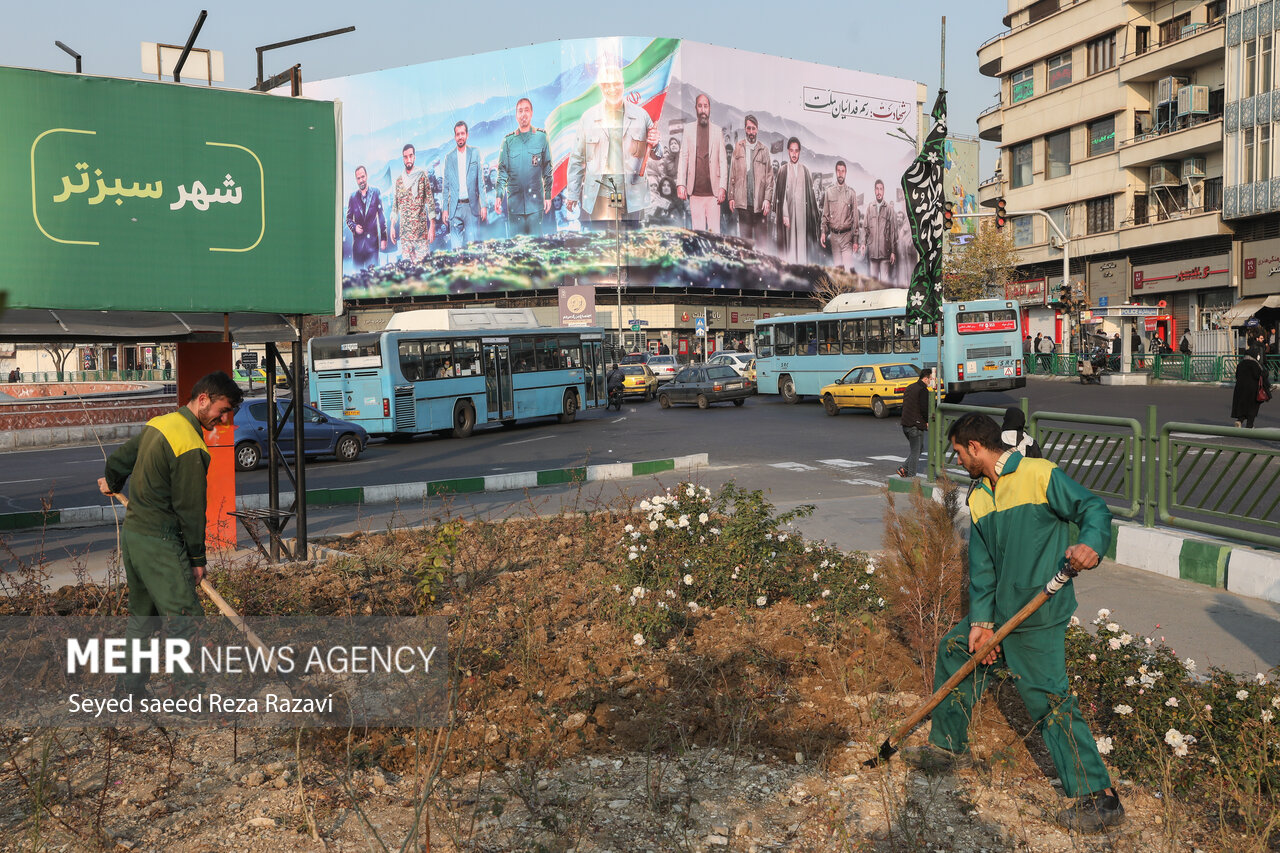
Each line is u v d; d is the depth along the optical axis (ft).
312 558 28.37
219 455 30.01
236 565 27.02
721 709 15.80
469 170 253.85
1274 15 120.06
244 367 167.22
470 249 254.47
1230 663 18.07
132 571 16.26
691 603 21.30
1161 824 12.23
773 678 17.42
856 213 272.31
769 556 23.56
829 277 267.59
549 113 243.81
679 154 242.58
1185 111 138.10
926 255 44.96
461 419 82.23
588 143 240.53
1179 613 21.68
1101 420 29.94
